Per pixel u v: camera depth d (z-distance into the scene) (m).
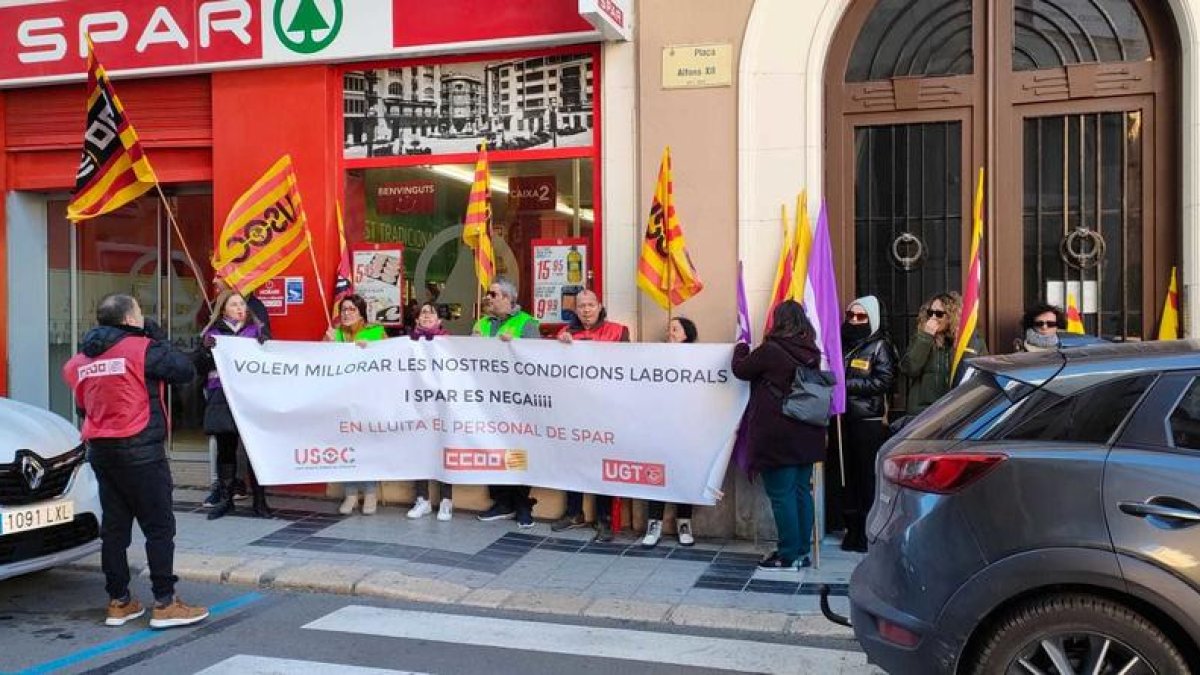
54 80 8.73
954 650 3.52
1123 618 3.32
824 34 6.91
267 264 7.56
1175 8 6.48
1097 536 3.33
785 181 6.97
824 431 6.17
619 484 6.78
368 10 7.84
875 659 3.78
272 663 4.67
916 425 4.03
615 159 7.37
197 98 8.52
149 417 5.13
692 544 6.86
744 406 6.48
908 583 3.64
